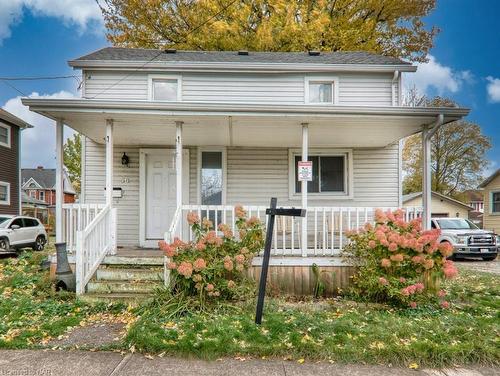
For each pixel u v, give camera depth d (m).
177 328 3.88
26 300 5.07
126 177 8.21
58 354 3.45
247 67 8.55
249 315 4.31
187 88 8.68
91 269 5.45
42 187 37.84
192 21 14.36
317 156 8.54
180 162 6.09
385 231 5.13
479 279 7.35
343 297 5.38
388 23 16.28
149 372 3.09
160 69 8.55
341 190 8.49
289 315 4.33
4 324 4.16
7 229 12.33
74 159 28.06
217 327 3.85
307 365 3.24
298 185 8.50
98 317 4.53
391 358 3.32
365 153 8.51
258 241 5.15
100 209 6.50
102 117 5.86
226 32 13.82
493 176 19.78
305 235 5.81
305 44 13.66
